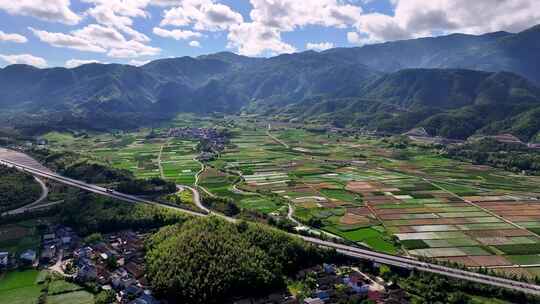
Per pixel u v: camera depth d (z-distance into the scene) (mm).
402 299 157375
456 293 159625
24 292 164250
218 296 159750
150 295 160500
